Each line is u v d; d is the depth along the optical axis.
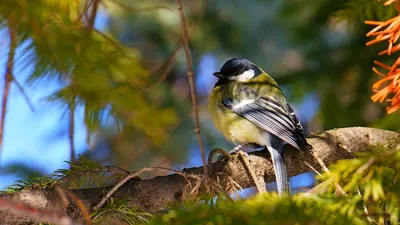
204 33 17.17
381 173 5.00
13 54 6.13
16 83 6.29
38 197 6.89
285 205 4.73
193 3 17.05
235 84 11.55
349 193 5.35
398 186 5.20
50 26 6.18
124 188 7.29
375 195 4.91
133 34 16.62
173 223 4.80
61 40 6.23
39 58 6.30
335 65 12.77
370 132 8.98
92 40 6.54
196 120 6.86
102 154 14.49
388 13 8.14
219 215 4.73
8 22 5.96
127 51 7.23
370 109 12.67
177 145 15.13
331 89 12.73
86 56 6.50
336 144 8.78
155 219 4.88
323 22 12.78
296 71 13.00
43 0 6.05
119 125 7.48
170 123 7.74
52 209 6.89
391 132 9.07
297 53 17.84
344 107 12.68
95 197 7.08
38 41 6.20
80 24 6.76
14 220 6.64
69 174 7.34
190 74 6.89
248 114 11.00
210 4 17.41
